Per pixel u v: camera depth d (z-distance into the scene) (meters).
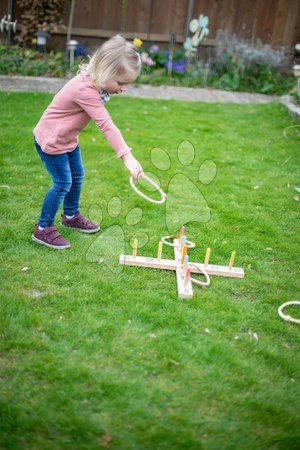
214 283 2.97
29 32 8.18
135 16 8.42
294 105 6.76
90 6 8.24
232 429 1.99
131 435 1.92
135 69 2.72
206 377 2.23
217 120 6.21
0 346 2.30
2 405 1.99
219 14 8.56
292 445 1.93
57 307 2.61
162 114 6.27
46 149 2.93
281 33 8.73
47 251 3.13
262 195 4.20
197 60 8.56
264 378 2.27
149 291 2.82
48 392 2.08
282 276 3.11
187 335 2.49
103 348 2.34
